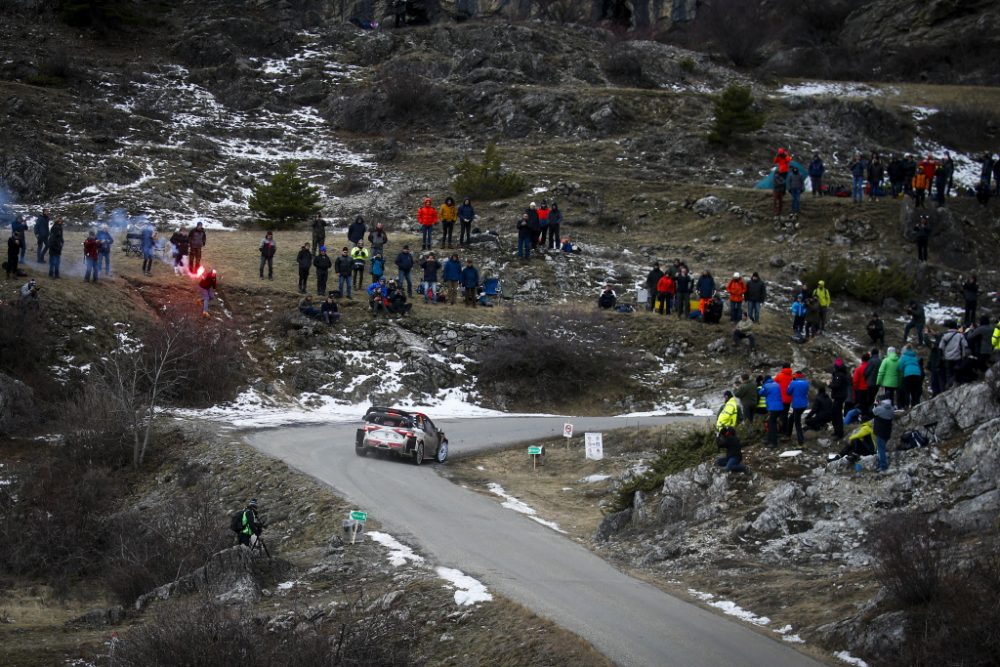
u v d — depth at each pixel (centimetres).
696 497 4259
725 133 13562
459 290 9100
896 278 9675
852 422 4700
